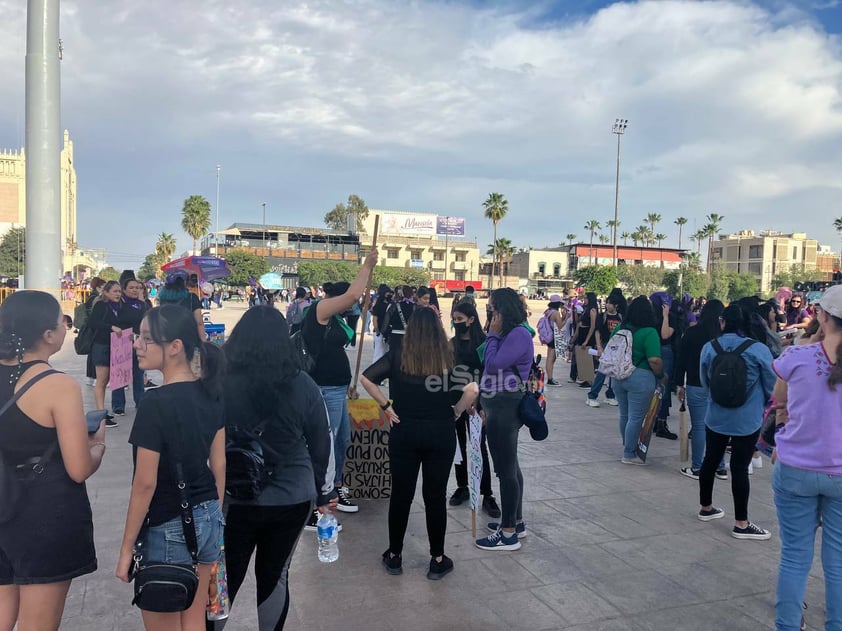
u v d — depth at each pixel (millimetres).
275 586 2807
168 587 2215
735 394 4496
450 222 93312
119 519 4645
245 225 81875
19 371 2268
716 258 135125
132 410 8195
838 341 2850
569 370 14188
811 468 2906
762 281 123250
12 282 21578
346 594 3689
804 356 2949
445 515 3910
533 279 98625
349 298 4117
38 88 7445
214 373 2402
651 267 87062
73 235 82688
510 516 4324
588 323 11672
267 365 2592
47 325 2307
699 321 6156
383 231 91812
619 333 6543
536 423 4148
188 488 2281
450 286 87000
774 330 7508
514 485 4324
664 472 6305
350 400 5090
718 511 5012
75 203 84688
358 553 4273
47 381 2248
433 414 3799
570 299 14656
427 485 3871
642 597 3725
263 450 2613
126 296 7727
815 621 3549
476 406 4734
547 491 5652
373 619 3410
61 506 2297
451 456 3896
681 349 6438
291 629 3293
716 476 6172
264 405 2600
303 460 2748
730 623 3455
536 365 4461
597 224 111500
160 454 2248
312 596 3658
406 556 4250
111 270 115938
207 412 2363
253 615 3510
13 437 2221
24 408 2217
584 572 4043
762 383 4586
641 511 5191
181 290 7926
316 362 4766
